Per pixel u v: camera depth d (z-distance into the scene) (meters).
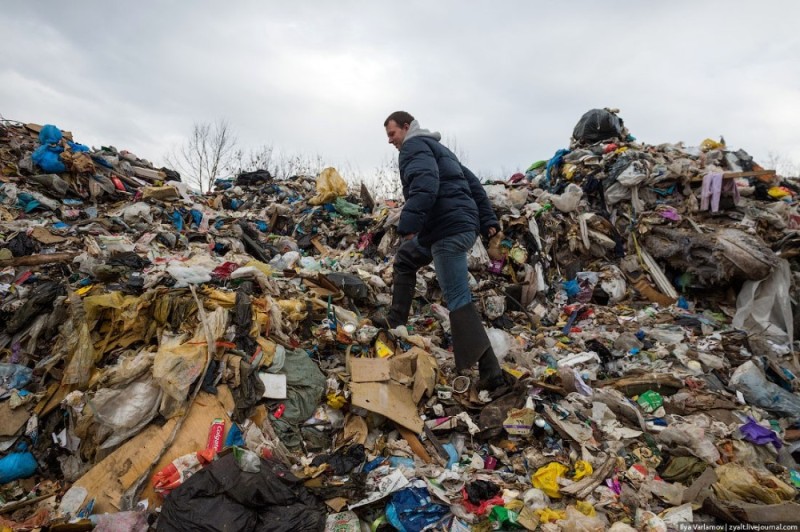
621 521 2.21
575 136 8.21
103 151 7.71
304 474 2.39
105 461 2.33
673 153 7.16
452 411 3.00
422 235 3.24
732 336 4.18
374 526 2.23
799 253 5.12
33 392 2.71
